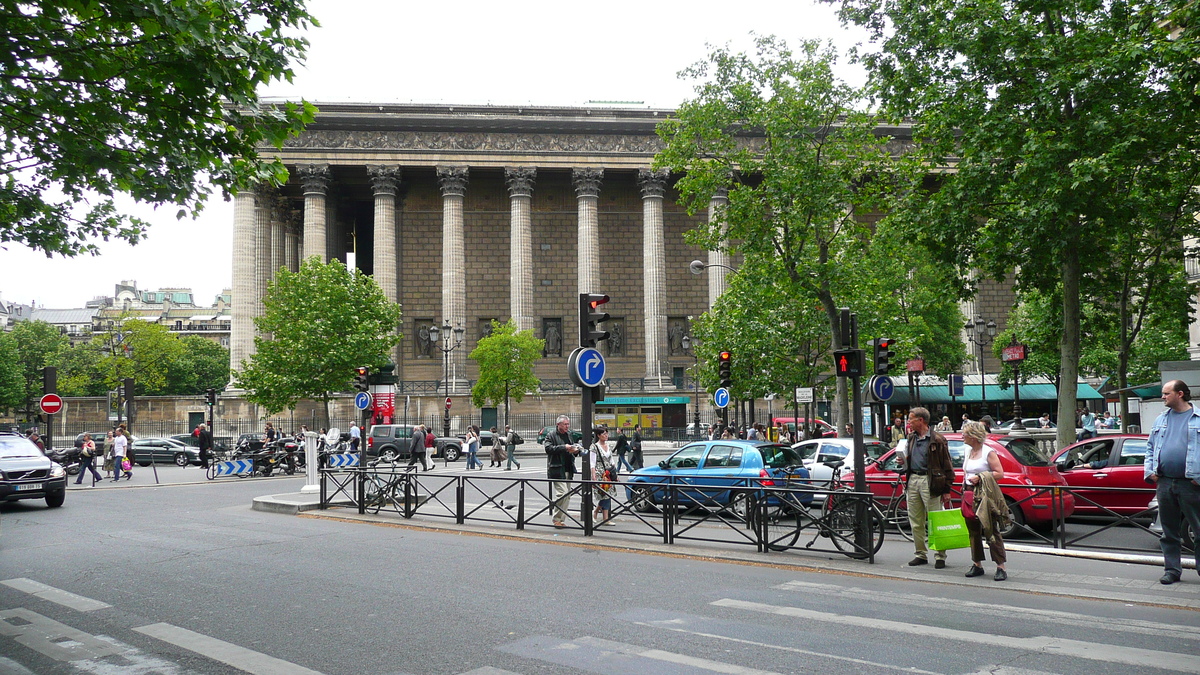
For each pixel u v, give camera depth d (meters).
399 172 73.31
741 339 40.97
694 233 31.19
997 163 23.72
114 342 105.62
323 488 22.11
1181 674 7.26
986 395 66.25
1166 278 27.33
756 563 13.64
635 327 78.06
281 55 12.58
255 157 13.27
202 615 10.17
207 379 123.38
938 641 8.42
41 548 16.08
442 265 75.31
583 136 73.81
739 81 28.83
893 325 41.03
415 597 10.92
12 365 97.56
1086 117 21.80
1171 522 11.46
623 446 33.53
